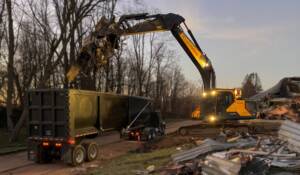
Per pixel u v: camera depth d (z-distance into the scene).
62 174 13.15
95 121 17.50
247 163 8.05
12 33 26.70
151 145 18.53
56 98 15.31
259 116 20.73
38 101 15.65
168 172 10.29
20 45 40.00
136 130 23.00
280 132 10.49
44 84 25.73
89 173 12.44
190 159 11.10
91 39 16.78
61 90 15.19
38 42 39.00
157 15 18.36
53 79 38.44
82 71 16.73
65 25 25.67
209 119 19.75
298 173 7.63
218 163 8.66
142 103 23.20
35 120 15.70
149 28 18.47
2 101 42.56
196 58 19.30
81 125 16.09
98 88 41.59
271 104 21.03
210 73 19.62
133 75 55.38
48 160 15.71
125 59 53.22
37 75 38.22
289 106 20.09
